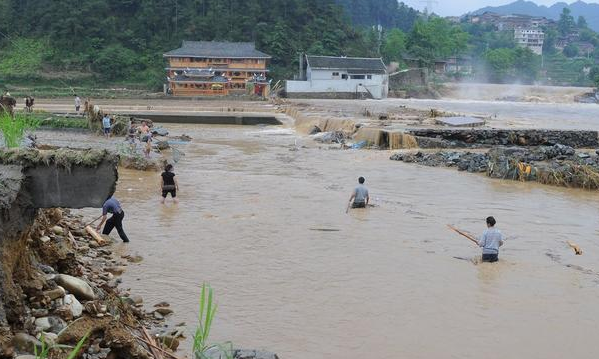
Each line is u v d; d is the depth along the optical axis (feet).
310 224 59.21
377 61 335.06
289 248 50.42
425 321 35.68
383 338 33.06
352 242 53.06
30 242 30.55
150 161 90.74
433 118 174.19
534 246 54.34
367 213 65.26
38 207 26.55
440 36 458.91
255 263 45.88
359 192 67.46
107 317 27.43
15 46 338.95
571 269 47.37
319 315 36.01
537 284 43.34
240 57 305.12
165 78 319.27
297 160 108.47
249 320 34.81
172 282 40.68
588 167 88.84
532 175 90.74
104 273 40.14
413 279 43.45
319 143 136.98
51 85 314.14
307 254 48.83
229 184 80.74
